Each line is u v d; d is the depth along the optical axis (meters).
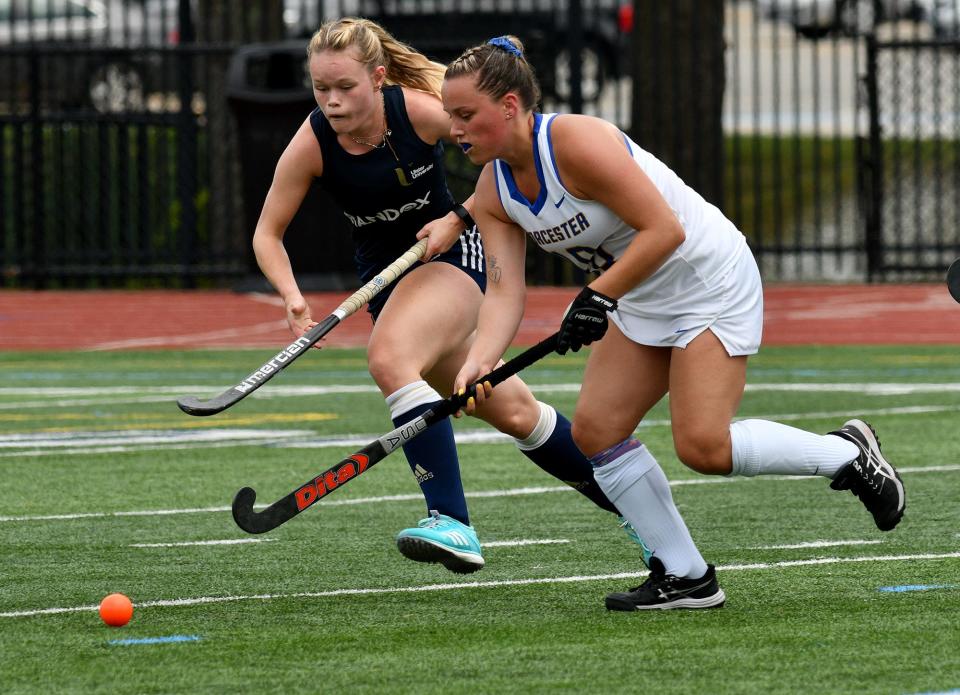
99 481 28.23
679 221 17.72
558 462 20.69
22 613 18.47
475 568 19.52
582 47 66.06
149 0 92.69
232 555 21.92
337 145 20.48
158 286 72.69
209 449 31.83
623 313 18.38
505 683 15.09
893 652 16.06
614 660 15.92
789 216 92.44
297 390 41.22
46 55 67.81
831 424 33.53
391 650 16.48
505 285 18.72
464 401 18.38
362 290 19.56
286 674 15.55
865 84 68.62
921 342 50.69
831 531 22.95
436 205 21.30
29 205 71.00
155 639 17.11
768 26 129.62
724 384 17.95
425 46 63.38
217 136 70.25
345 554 21.94
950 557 20.98
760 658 15.91
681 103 69.44
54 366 47.09
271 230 20.81
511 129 17.56
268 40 71.00
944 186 94.75
